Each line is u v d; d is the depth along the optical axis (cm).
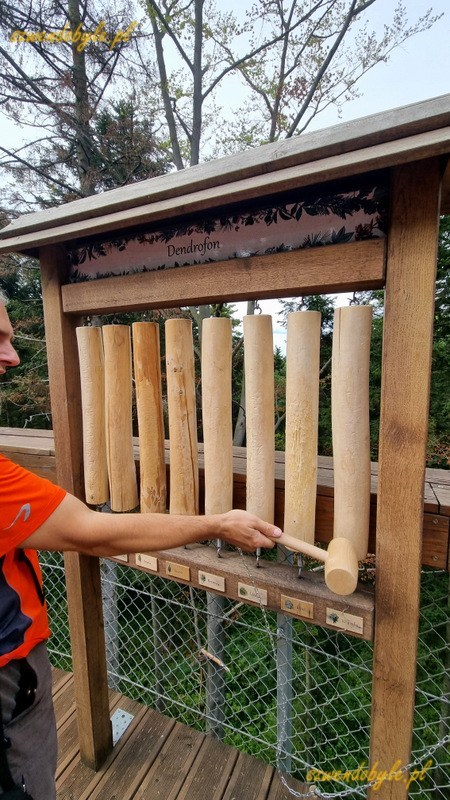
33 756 92
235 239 99
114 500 129
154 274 109
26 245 118
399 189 77
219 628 256
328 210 88
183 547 122
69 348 133
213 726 242
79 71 567
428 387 80
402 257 79
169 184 94
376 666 93
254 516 95
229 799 140
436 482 121
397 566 87
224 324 105
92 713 147
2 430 231
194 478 118
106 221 99
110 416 125
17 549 87
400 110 70
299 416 95
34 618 90
